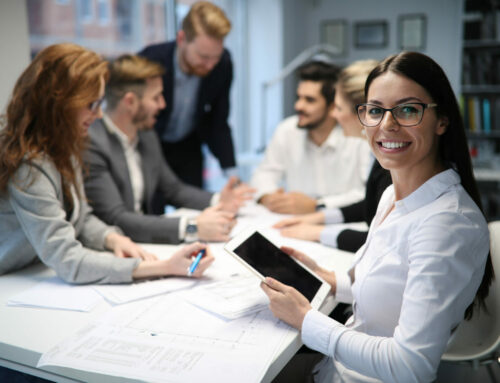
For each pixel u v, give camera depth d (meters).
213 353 0.85
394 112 0.84
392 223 0.92
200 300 1.07
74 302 1.07
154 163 2.00
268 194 2.08
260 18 4.79
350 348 0.84
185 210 2.04
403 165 0.87
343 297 1.13
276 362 0.84
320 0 5.35
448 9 4.84
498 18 4.14
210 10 2.33
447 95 0.85
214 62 2.41
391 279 0.91
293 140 2.38
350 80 1.82
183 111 2.64
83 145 1.39
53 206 1.21
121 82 1.73
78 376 0.83
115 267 1.17
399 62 0.84
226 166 2.80
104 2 3.13
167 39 3.83
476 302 1.01
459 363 1.10
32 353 0.88
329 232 1.51
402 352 0.76
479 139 4.38
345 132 1.91
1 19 1.82
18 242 1.25
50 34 2.74
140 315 1.01
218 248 1.47
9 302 1.07
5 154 1.19
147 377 0.78
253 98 5.01
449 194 0.86
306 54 4.29
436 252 0.78
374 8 5.13
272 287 0.97
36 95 1.21
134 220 1.59
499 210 4.12
